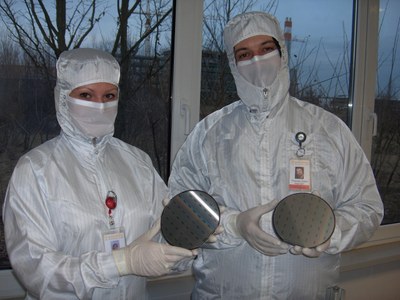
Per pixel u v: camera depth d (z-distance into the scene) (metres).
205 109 1.80
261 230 1.00
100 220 0.97
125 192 1.04
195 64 1.73
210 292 1.18
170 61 1.73
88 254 0.91
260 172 1.14
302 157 1.14
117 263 0.90
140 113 1.70
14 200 0.92
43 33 1.52
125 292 1.01
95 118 1.00
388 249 2.04
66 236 0.95
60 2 1.54
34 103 1.53
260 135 1.16
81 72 0.98
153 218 1.09
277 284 1.10
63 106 1.03
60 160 1.00
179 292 1.58
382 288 1.87
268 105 1.16
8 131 1.50
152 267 0.90
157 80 1.72
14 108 1.50
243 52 1.16
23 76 1.51
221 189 1.16
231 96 1.83
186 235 0.91
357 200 1.14
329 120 1.20
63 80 1.00
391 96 2.18
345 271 1.82
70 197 0.96
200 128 1.28
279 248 0.99
